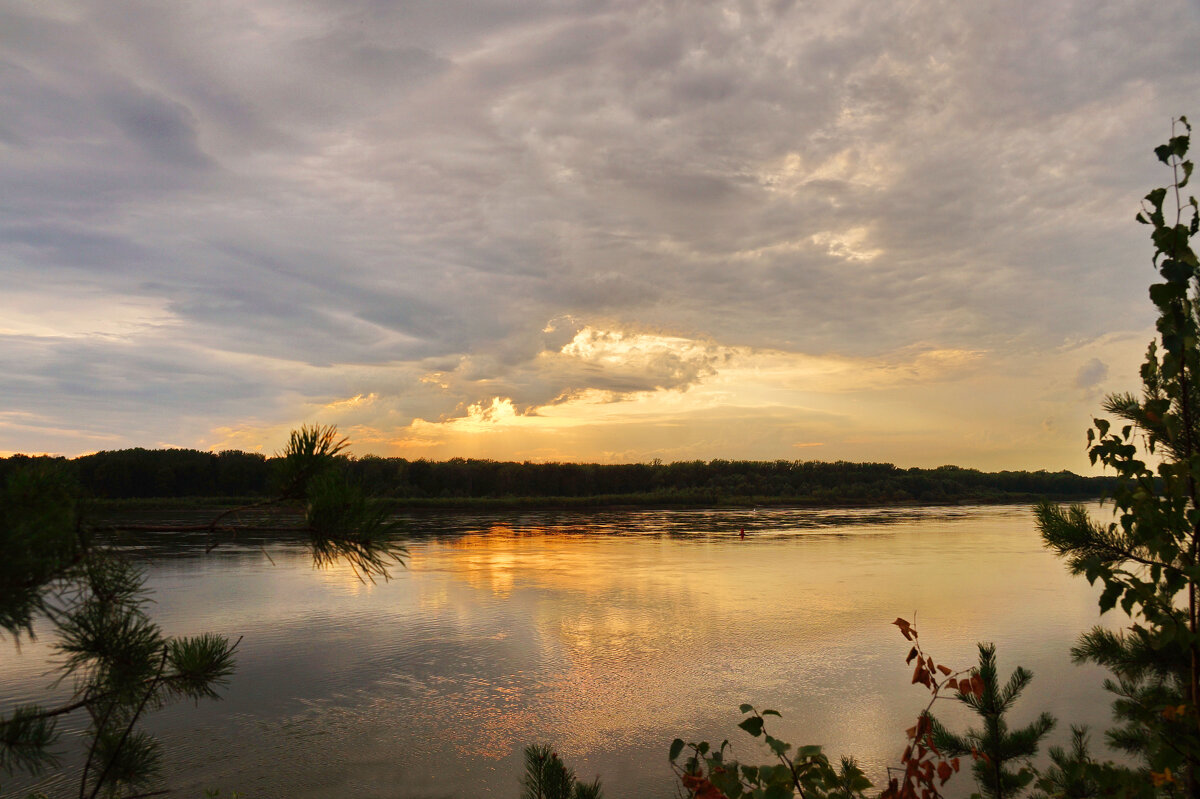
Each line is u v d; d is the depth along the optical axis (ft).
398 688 62.95
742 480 488.85
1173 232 8.54
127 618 8.39
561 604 101.65
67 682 57.72
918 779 9.71
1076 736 19.57
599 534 226.79
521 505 395.75
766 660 71.82
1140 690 15.75
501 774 46.03
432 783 44.83
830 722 54.19
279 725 53.67
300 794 43.09
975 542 198.29
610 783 44.37
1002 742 19.44
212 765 46.80
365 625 87.30
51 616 7.16
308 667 69.05
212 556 152.05
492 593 110.93
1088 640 16.35
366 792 43.55
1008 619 91.30
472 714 56.49
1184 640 9.13
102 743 9.90
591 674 67.21
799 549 179.83
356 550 7.76
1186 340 8.73
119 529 7.55
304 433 8.45
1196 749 9.45
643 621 90.48
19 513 6.60
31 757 8.33
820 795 9.29
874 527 258.16
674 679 65.62
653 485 491.72
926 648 76.02
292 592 110.11
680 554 167.53
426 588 115.44
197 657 9.30
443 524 271.69
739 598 106.73
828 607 99.91
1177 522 9.17
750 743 50.47
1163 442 11.54
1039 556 162.71
